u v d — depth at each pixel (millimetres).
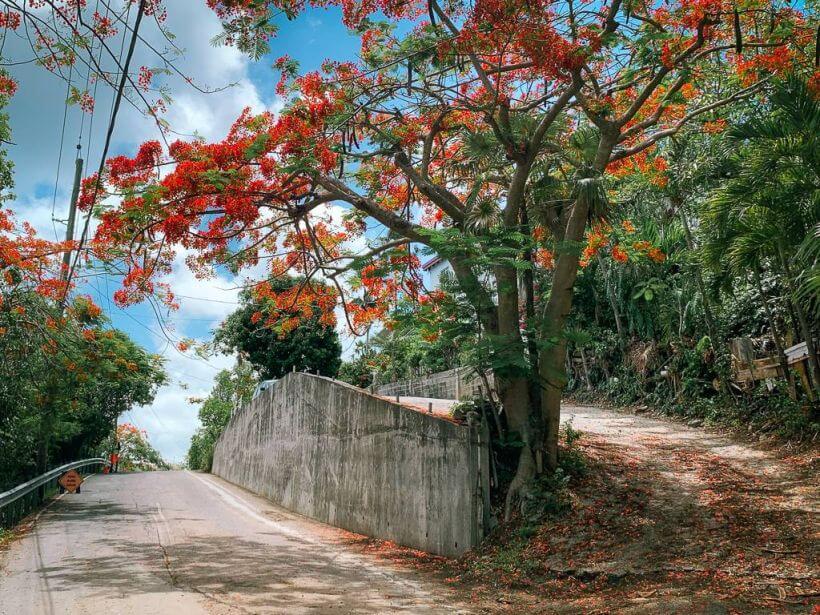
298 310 14875
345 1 10602
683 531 9250
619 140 11992
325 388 17125
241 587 8555
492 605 8070
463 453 11242
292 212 11602
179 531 13445
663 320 19562
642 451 13547
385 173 14164
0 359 14828
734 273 11148
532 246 10930
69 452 30078
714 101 14398
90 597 7816
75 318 16562
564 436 14094
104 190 10281
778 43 11125
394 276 13391
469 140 12234
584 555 9172
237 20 8391
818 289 9164
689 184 16422
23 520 14641
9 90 9250
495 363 10992
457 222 12406
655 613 6848
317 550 12000
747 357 15430
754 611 6547
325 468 16656
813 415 13070
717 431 15438
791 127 9781
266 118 11281
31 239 14438
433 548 11641
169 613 7141
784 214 10031
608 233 14180
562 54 10141
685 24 10414
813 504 9570
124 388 29797
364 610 7652
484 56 11945
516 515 10867
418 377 29156
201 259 11914
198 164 9984
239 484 26141
